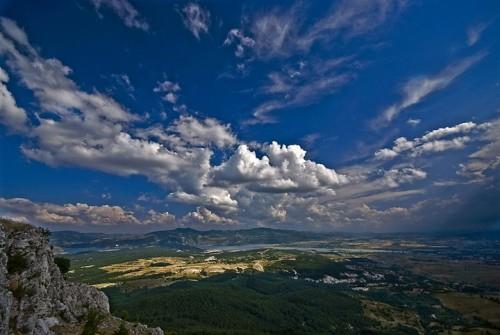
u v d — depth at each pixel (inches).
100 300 4404.5
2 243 3046.3
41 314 3122.5
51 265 3858.3
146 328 4274.1
